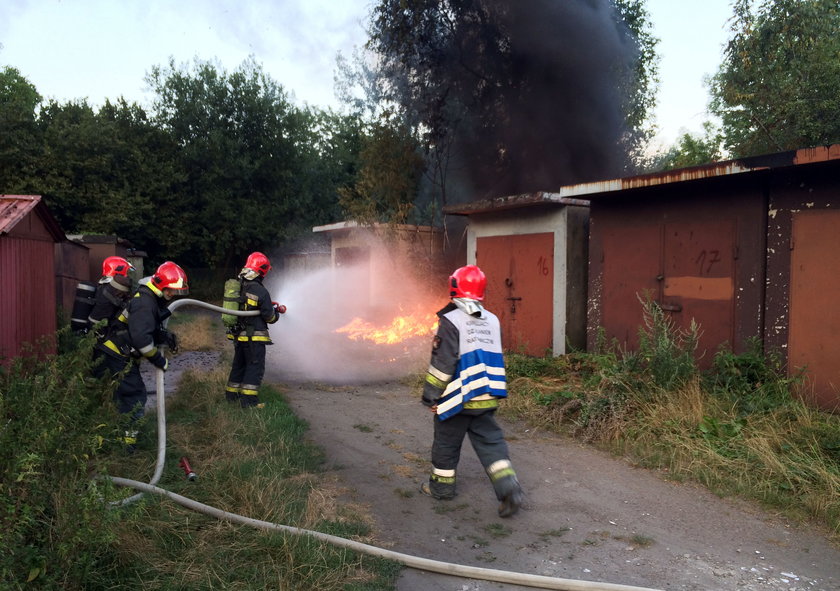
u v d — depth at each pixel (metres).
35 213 5.54
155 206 21.91
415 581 2.87
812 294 5.68
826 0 11.05
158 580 2.59
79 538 2.36
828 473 3.92
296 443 4.86
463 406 3.60
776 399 5.39
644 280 7.46
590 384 6.05
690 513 3.73
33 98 27.23
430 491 3.97
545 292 8.90
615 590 2.71
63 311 6.77
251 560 2.86
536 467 4.58
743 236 6.31
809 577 2.96
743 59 11.45
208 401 5.79
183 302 4.71
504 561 3.11
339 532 3.29
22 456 2.48
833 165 5.48
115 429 3.67
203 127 23.11
